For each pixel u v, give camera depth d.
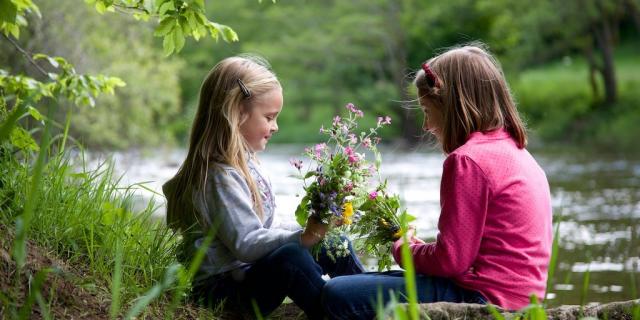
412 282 2.50
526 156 3.42
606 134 28.36
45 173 3.88
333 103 39.56
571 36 32.81
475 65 3.47
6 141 3.89
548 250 3.37
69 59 13.49
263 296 3.54
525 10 32.31
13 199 3.55
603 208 10.46
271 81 3.77
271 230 3.49
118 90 16.00
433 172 17.41
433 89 3.51
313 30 36.41
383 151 26.61
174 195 3.71
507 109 3.47
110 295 3.21
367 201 3.66
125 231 3.73
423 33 35.69
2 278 2.88
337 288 3.34
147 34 16.20
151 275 3.45
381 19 35.41
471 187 3.22
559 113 31.61
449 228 3.21
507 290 3.22
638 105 30.94
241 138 3.68
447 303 3.14
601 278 6.09
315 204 3.42
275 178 15.53
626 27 43.03
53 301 2.95
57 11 12.85
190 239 3.61
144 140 17.09
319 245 3.60
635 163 18.31
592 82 32.59
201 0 3.95
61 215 3.58
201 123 3.70
